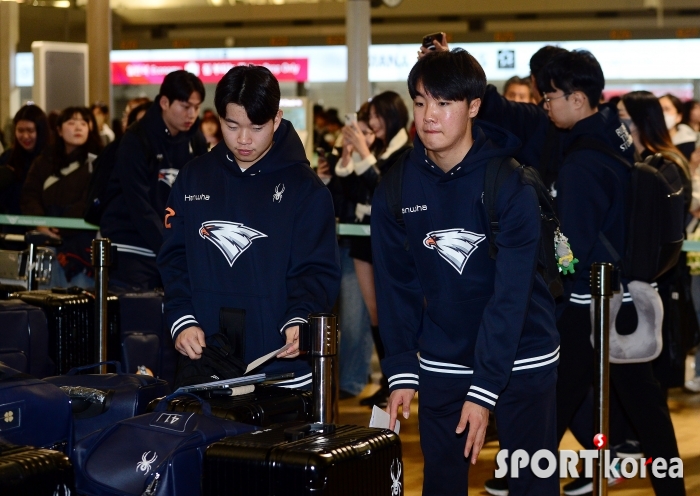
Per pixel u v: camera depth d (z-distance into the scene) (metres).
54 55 10.19
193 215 2.71
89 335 3.60
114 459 2.15
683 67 12.34
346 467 1.95
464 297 2.45
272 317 2.63
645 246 3.17
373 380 6.21
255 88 2.50
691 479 3.97
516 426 2.48
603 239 3.18
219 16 14.03
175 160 4.23
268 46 13.91
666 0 12.28
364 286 5.14
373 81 13.20
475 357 2.34
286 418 2.40
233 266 2.64
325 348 2.24
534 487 2.51
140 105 5.67
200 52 14.16
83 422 2.49
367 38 8.42
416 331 2.58
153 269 4.30
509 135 2.44
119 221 4.25
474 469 4.13
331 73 13.77
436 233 2.44
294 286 2.60
